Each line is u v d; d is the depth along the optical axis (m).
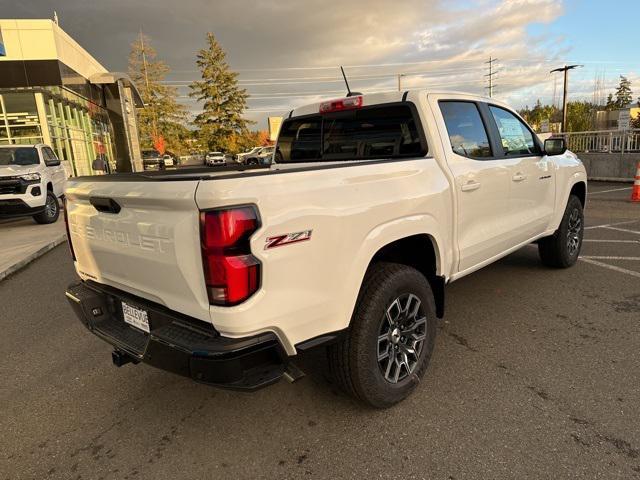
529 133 4.64
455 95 3.71
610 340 3.70
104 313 2.97
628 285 4.98
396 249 3.20
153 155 49.28
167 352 2.26
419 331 3.07
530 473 2.30
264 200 2.12
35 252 7.99
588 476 2.26
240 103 69.94
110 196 2.56
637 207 10.29
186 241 2.16
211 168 4.48
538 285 5.09
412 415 2.84
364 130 3.79
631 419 2.69
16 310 5.24
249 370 2.19
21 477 2.48
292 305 2.26
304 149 4.38
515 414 2.79
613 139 16.02
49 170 11.95
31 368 3.77
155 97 65.81
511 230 4.17
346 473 2.38
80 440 2.79
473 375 3.26
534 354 3.53
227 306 2.08
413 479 2.32
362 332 2.64
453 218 3.36
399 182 2.87
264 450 2.60
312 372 3.45
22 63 19.86
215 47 68.00
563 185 5.12
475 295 4.87
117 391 3.35
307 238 2.28
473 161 3.63
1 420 3.04
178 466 2.51
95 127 29.81
